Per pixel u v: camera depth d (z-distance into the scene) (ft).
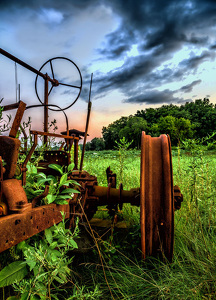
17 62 8.68
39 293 4.70
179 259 8.42
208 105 408.05
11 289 6.34
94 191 10.04
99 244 9.20
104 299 6.69
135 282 7.13
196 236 9.17
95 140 336.70
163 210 7.93
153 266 8.10
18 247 5.71
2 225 4.43
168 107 429.38
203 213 12.24
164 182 8.00
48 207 6.23
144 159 8.30
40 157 8.73
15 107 6.09
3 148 5.56
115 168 17.99
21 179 7.04
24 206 5.24
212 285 6.99
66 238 5.44
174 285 6.97
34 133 8.64
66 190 7.10
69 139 11.28
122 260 8.59
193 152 11.35
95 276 7.51
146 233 7.98
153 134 318.86
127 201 9.80
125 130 340.59
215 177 16.08
